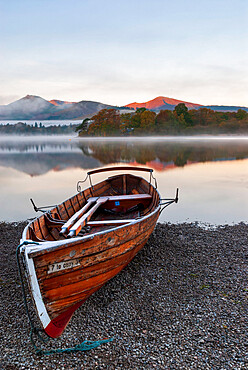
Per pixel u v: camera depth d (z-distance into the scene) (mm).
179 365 4082
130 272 6945
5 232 10523
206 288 6141
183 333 4734
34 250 4254
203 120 169375
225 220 11656
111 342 4602
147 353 4336
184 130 158500
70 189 19312
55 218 7402
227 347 4367
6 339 4730
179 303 5609
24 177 24953
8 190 18953
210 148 62250
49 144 94062
